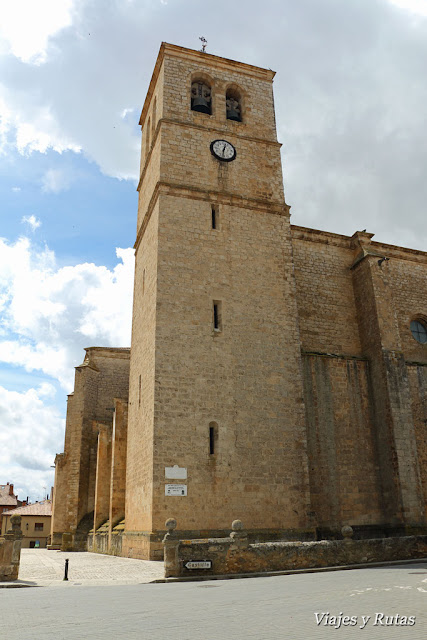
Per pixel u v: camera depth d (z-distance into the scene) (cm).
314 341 2925
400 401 2708
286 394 2483
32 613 979
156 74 3133
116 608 1018
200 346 2397
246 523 2195
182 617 905
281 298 2659
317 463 2559
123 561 2170
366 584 1278
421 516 2508
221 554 1598
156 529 2066
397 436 2622
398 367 2788
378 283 2981
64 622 879
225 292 2548
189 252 2544
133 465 2584
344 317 3050
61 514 4031
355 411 2744
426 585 1231
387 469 2627
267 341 2544
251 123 3034
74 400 4078
